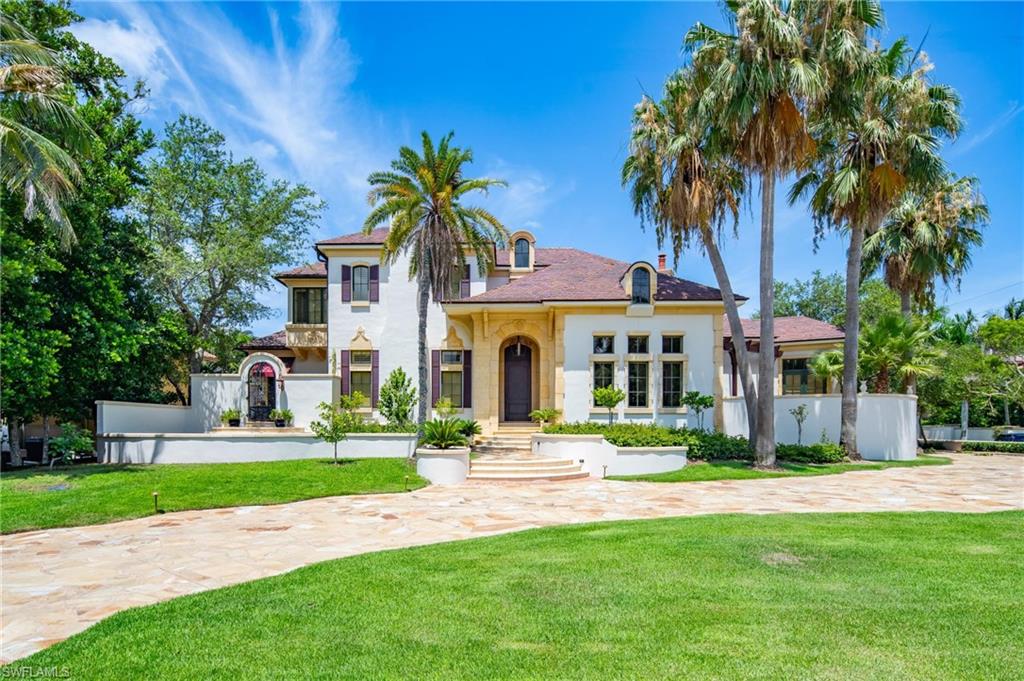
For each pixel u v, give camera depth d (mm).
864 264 27203
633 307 21828
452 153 19625
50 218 14844
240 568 8008
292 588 6676
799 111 16266
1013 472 17984
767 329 17797
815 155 18797
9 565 8266
